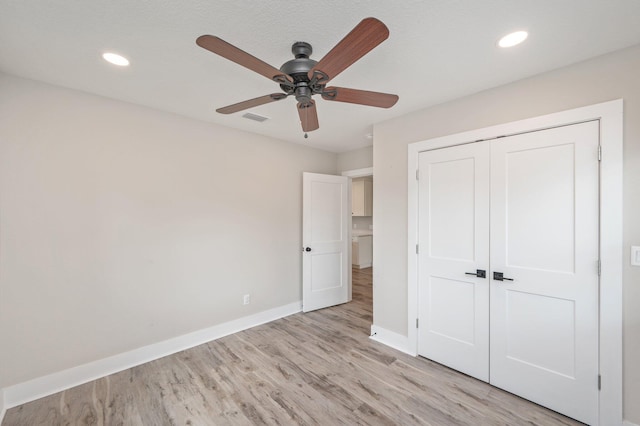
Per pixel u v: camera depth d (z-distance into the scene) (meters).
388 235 2.94
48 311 2.12
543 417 1.88
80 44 1.64
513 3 1.31
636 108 1.66
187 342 2.85
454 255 2.43
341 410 1.94
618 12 1.37
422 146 2.63
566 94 1.89
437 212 2.55
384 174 2.98
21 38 1.57
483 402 2.02
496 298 2.19
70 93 2.22
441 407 1.97
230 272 3.21
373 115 2.80
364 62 1.84
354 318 3.68
